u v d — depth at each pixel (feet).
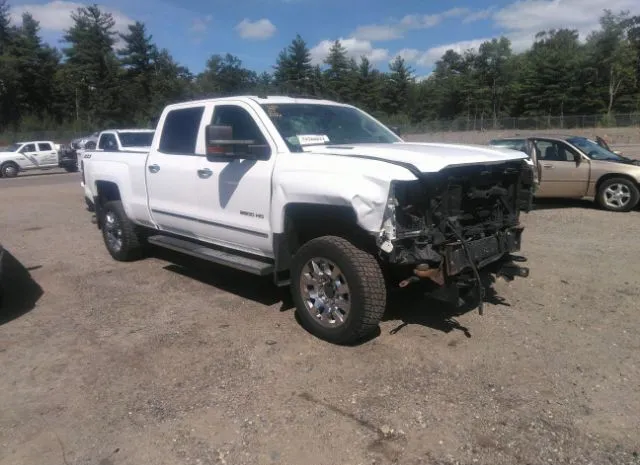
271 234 15.85
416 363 13.42
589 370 12.94
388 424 10.92
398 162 13.32
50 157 94.32
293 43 272.72
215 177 17.51
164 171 19.85
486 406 11.48
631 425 10.74
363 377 12.80
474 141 156.56
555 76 249.75
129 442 10.62
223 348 14.60
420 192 13.25
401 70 288.92
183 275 21.62
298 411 11.46
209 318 16.83
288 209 15.30
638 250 23.98
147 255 24.50
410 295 18.30
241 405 11.77
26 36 252.83
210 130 15.67
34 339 15.60
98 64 252.83
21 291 20.21
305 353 14.14
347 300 14.15
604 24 240.53
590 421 10.89
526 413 11.20
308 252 14.65
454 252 13.71
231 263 16.78
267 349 14.44
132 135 47.57
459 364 13.33
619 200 34.55
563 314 16.49
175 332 15.79
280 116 16.80
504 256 16.69
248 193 16.33
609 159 35.63
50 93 255.09
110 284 20.70
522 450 10.05
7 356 14.51
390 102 289.94
